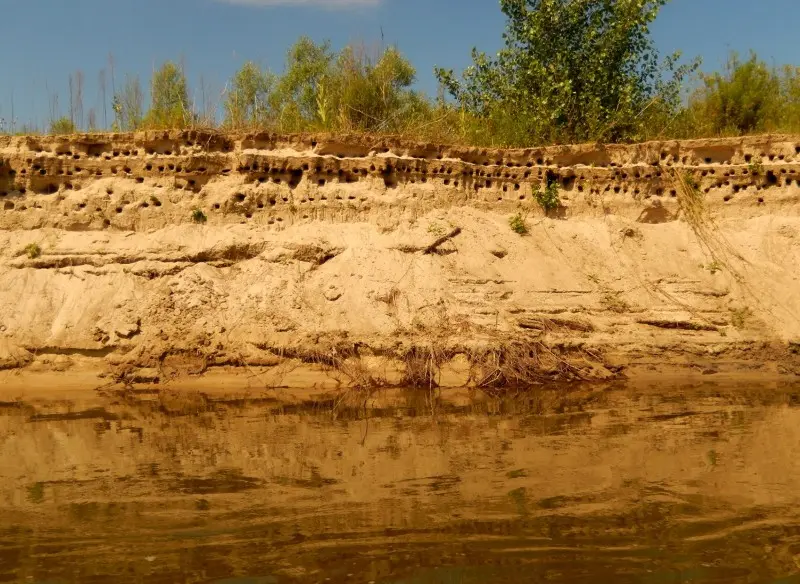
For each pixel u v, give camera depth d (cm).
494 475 739
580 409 1093
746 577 506
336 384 1317
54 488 718
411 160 1677
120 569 529
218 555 551
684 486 694
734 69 2019
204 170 1631
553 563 531
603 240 1659
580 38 2098
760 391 1223
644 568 521
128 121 1748
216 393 1275
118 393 1290
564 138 1884
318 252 1545
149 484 726
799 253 1614
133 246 1550
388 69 1927
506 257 1592
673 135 1933
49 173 1612
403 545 565
